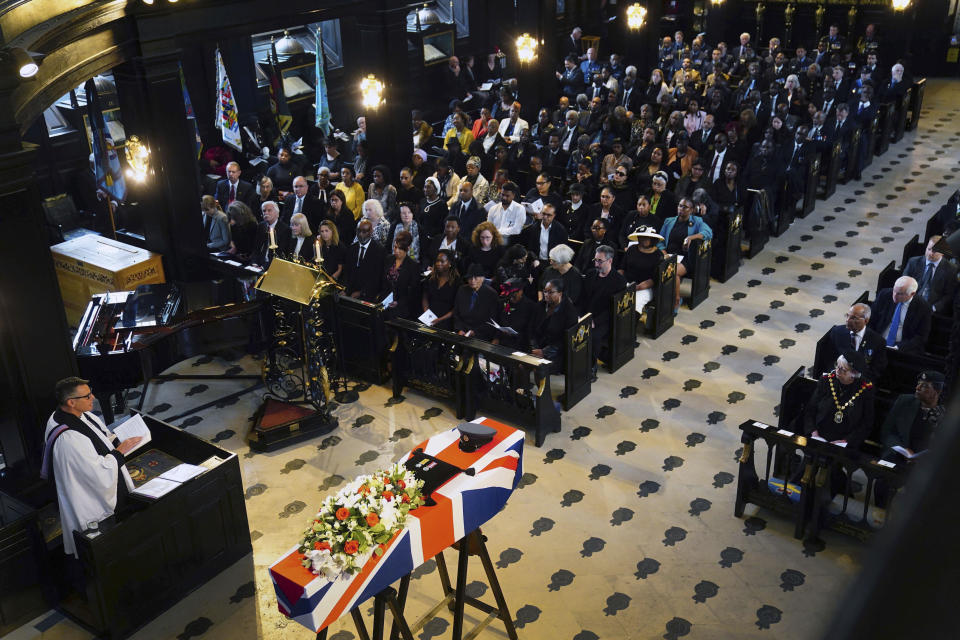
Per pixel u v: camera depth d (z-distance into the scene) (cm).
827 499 783
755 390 1036
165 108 1098
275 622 739
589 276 1067
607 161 1430
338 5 1332
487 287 1049
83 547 693
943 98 2308
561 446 945
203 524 771
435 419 1014
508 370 968
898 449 775
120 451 738
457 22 2381
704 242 1217
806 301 1252
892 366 909
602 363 1094
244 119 1823
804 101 1852
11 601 729
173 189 1138
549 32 2027
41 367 796
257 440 963
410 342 1029
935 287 1039
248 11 1185
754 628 699
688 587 745
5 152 723
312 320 963
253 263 1194
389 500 541
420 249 1254
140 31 1036
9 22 764
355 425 1007
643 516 834
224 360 1161
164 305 1038
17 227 752
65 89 907
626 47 2398
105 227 1444
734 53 2339
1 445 804
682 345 1144
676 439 949
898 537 34
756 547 788
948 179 1708
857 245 1431
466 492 576
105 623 713
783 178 1455
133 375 1009
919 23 2528
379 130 1523
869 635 33
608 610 723
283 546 826
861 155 1719
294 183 1334
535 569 771
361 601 536
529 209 1307
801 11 2650
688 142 1653
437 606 650
